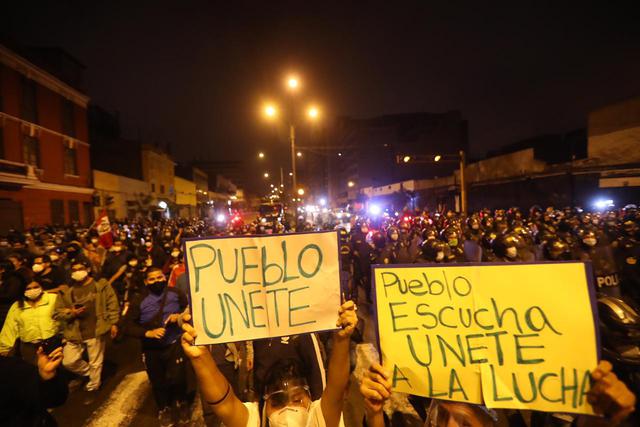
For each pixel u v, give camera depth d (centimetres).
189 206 6475
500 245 582
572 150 2788
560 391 175
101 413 468
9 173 1927
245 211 6209
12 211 2031
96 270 910
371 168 5200
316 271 212
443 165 4509
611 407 163
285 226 1622
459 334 188
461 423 191
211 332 203
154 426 438
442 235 786
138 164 4288
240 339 204
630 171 1457
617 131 1644
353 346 444
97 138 4069
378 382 183
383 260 859
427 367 189
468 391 184
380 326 196
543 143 2980
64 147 2573
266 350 254
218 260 209
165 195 5012
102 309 527
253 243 212
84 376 545
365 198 4053
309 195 9400
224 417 199
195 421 440
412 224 1437
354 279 951
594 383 170
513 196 2041
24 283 639
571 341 177
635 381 242
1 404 162
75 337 508
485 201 2294
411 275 197
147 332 411
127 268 981
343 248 711
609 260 497
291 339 254
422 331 192
